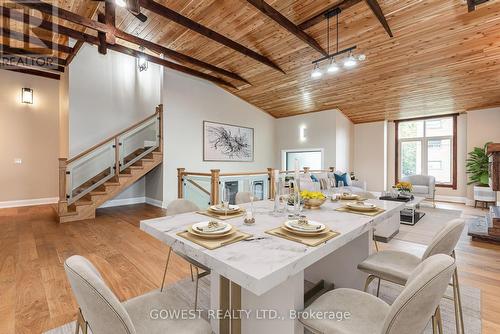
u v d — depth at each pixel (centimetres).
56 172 607
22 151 565
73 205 460
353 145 776
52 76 598
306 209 193
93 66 554
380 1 330
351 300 122
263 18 380
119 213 502
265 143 783
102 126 565
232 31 409
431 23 359
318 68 467
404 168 734
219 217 167
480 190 559
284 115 791
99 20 391
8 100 548
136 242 332
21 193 565
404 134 733
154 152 544
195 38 443
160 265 264
